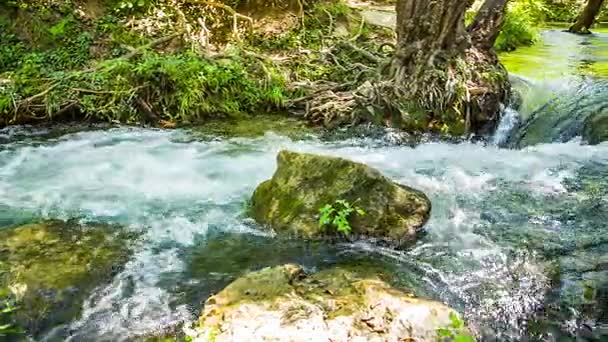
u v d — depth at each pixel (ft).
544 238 15.12
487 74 26.23
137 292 12.40
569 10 69.36
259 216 15.89
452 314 10.65
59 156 21.54
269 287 11.45
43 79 26.66
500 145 24.81
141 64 26.84
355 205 15.01
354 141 23.84
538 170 20.45
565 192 18.30
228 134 24.49
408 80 26.07
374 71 28.58
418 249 14.46
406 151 22.75
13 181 18.90
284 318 10.42
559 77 30.58
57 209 16.65
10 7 31.55
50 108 25.02
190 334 10.37
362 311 10.62
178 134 24.45
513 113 26.66
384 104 25.29
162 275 13.10
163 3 34.94
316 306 10.80
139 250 14.19
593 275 13.33
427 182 19.07
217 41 34.78
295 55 32.91
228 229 15.47
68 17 32.19
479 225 15.85
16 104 24.68
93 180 19.12
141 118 25.88
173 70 26.58
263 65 29.73
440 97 25.00
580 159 21.59
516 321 11.75
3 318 11.30
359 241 14.65
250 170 20.13
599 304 12.28
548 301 12.38
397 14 27.53
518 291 12.68
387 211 15.10
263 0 37.50
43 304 11.70
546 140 24.62
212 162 20.95
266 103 27.89
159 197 17.66
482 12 28.17
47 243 14.07
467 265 13.71
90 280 12.62
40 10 31.91
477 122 25.18
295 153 16.63
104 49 31.37
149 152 22.07
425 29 26.25
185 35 32.37
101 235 14.83
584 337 11.36
